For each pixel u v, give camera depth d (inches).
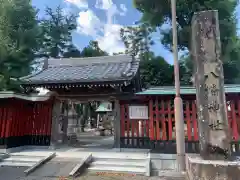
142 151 395.5
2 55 730.8
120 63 483.5
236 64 742.5
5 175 309.6
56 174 305.9
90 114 1320.1
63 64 520.4
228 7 692.7
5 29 756.6
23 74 796.0
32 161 373.1
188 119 372.8
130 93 408.2
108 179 289.3
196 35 240.8
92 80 383.2
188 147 364.2
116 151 404.5
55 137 461.1
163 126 379.6
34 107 481.7
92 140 669.3
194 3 698.2
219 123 216.4
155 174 320.2
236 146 345.1
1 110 431.8
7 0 776.3
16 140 437.7
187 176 244.7
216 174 195.2
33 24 865.5
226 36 700.7
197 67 234.7
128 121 412.2
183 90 377.7
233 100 360.5
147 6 791.7
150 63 911.7
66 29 1213.7
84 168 333.7
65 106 533.6
